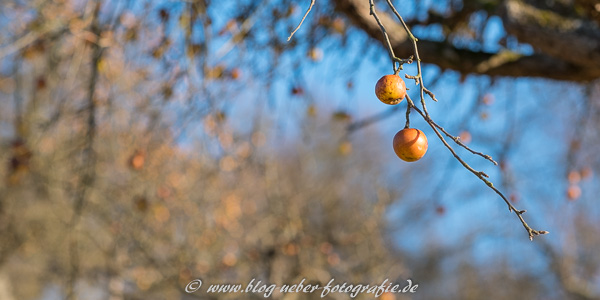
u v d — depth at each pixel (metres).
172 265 5.71
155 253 6.31
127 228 5.88
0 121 6.50
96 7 3.62
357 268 5.64
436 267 9.95
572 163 5.08
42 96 4.95
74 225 4.79
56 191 6.02
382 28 1.74
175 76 3.87
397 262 6.28
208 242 5.86
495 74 3.37
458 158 1.63
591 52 2.91
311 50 4.02
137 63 4.43
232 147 4.83
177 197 5.87
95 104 4.08
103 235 6.78
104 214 6.09
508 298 9.89
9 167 4.63
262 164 5.07
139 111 4.54
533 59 3.30
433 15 3.82
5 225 7.40
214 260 5.86
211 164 5.05
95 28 3.70
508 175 4.78
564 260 8.12
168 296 6.32
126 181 5.88
